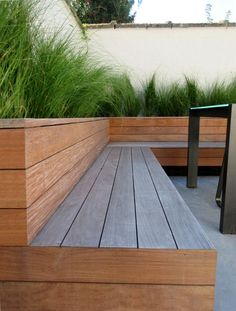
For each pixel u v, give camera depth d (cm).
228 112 144
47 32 148
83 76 175
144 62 421
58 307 71
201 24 413
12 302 71
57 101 137
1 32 102
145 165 185
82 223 84
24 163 67
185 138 350
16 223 69
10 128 67
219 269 118
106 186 129
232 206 151
